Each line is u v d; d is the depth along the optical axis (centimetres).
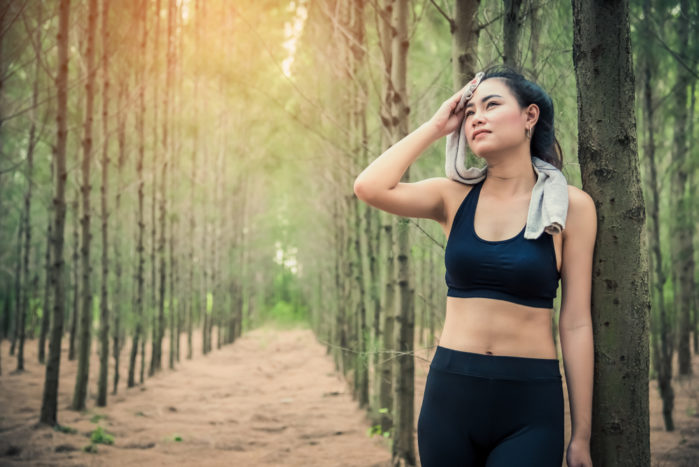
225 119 1477
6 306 1555
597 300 162
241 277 2023
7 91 718
